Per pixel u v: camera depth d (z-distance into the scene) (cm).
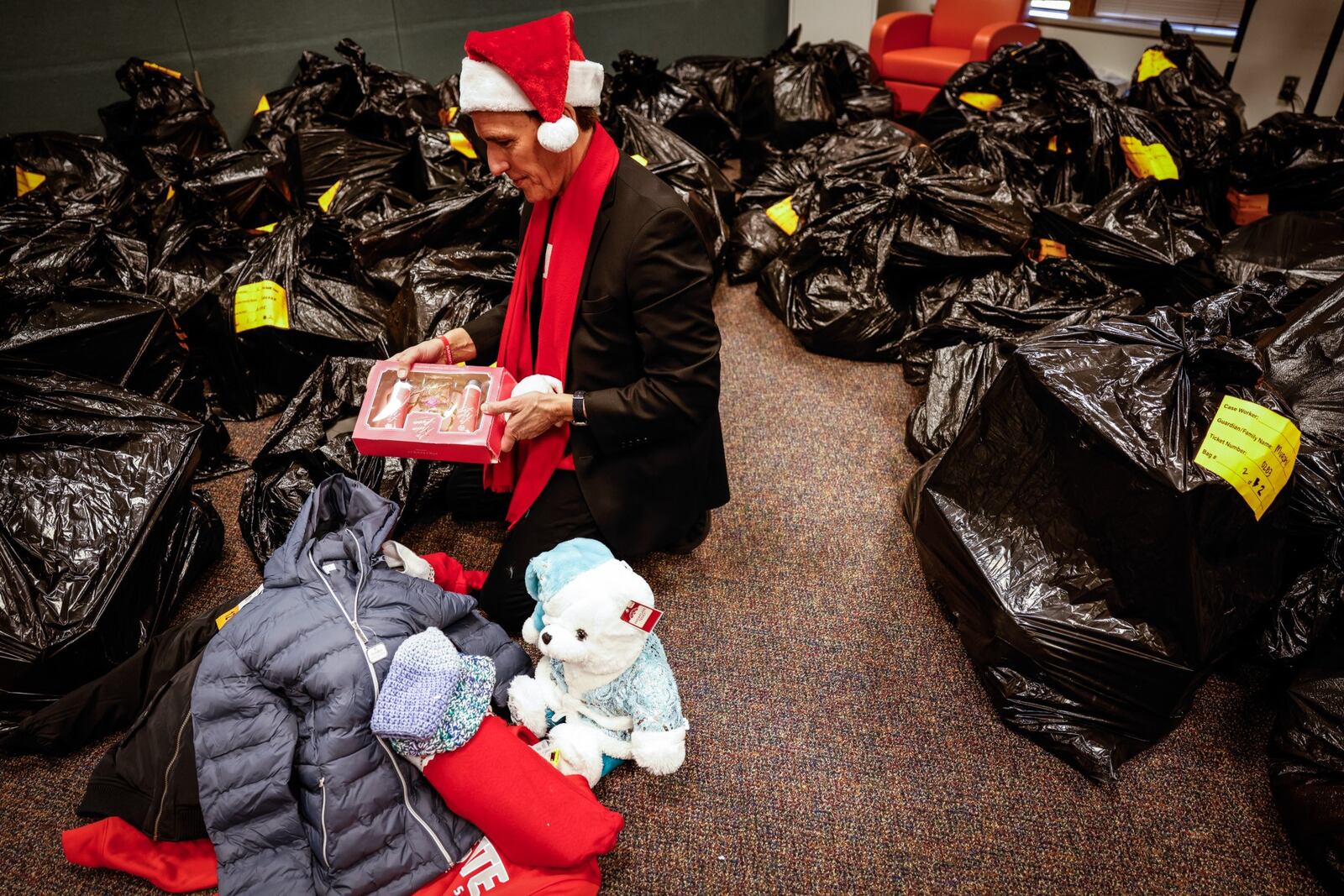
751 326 276
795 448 219
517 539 154
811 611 170
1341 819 117
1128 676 132
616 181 133
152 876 121
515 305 150
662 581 178
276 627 114
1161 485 118
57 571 144
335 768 111
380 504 131
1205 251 229
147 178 290
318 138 292
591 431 140
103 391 170
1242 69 406
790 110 368
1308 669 135
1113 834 129
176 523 168
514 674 143
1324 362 154
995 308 226
